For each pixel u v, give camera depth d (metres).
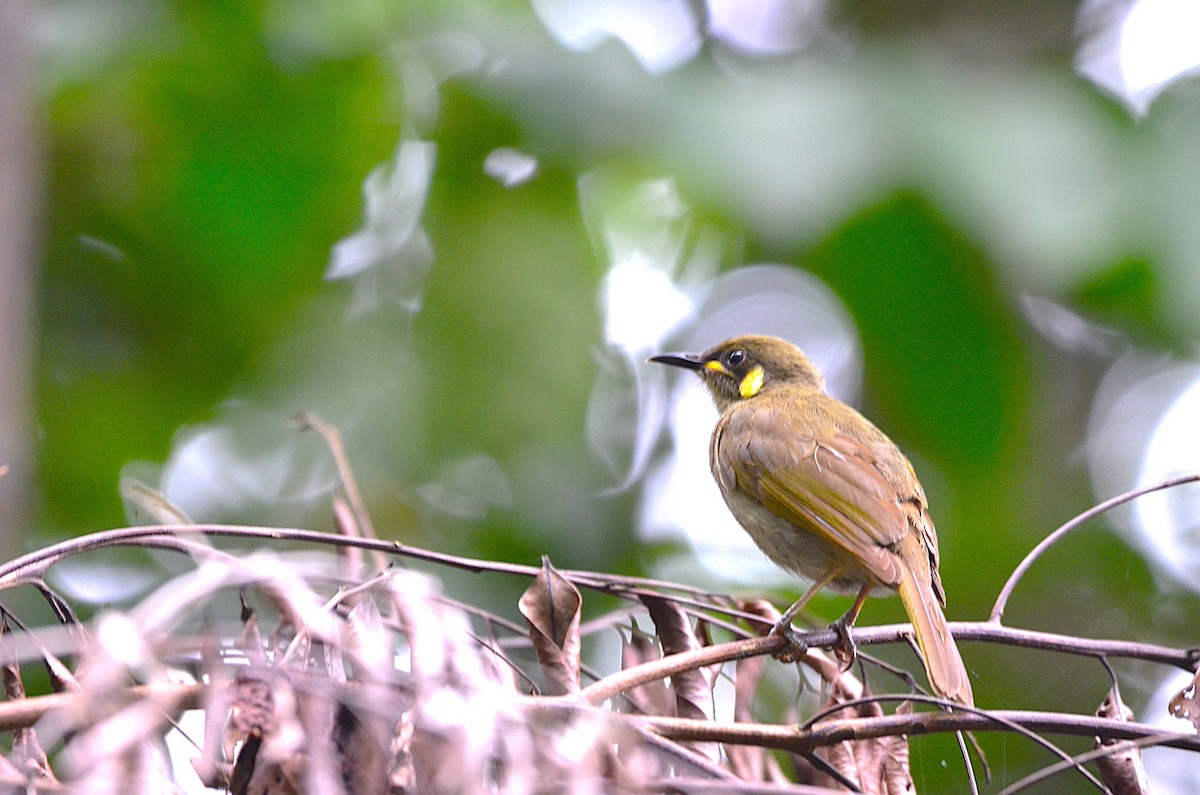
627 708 7.32
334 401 13.45
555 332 13.24
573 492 12.98
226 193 12.76
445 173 13.43
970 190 11.09
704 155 11.50
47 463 13.16
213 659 5.62
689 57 13.27
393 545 6.31
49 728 5.25
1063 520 14.60
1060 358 14.91
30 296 10.25
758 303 14.65
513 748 5.25
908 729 6.56
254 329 13.63
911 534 9.11
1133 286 11.36
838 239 11.56
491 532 12.78
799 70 12.19
